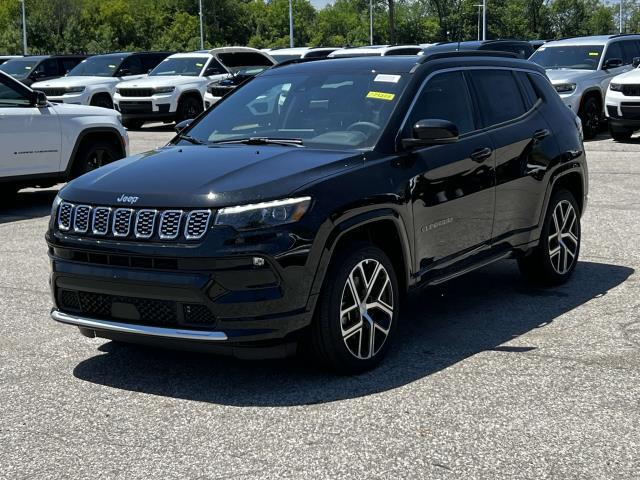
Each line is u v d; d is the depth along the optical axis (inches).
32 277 309.4
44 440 172.1
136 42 4114.2
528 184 260.4
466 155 235.0
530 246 266.7
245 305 183.3
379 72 236.7
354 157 207.3
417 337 233.0
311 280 189.5
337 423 176.6
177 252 184.2
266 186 188.7
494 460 158.9
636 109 671.1
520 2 4436.5
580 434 169.3
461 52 253.9
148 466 159.6
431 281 225.8
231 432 173.8
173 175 199.0
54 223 204.5
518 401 185.9
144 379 205.5
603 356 214.2
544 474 153.3
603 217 393.4
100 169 218.5
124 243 190.7
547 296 272.4
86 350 228.4
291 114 234.4
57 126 458.3
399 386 196.1
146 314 192.1
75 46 3341.5
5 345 233.3
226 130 239.3
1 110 434.3
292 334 189.0
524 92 270.5
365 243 203.8
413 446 165.2
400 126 220.5
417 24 4271.7
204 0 4714.6
